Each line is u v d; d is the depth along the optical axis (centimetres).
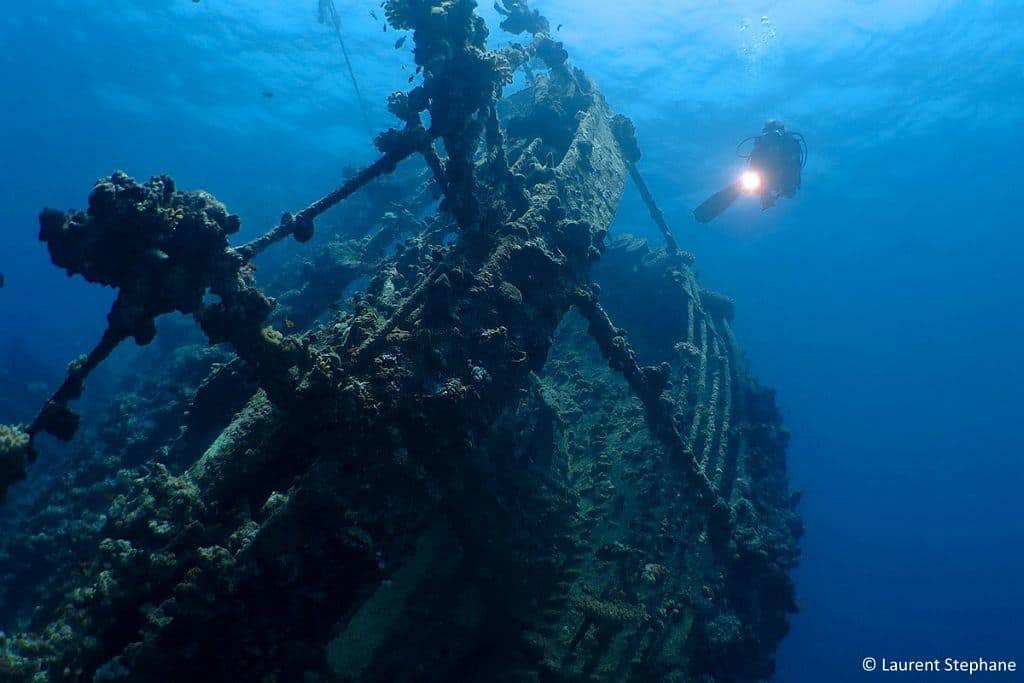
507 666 643
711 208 1154
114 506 452
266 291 1434
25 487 1252
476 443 489
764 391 1268
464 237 614
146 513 423
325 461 405
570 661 646
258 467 452
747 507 913
